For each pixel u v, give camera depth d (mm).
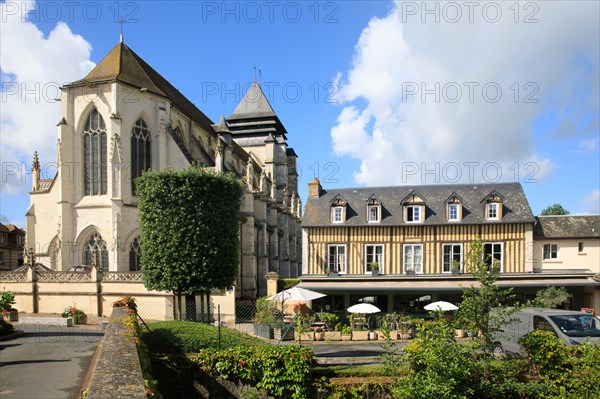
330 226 30812
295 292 22688
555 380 11594
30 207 32406
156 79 39156
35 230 32281
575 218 31312
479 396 11133
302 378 11852
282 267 52250
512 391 11344
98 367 6922
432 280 28359
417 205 30156
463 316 12438
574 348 11969
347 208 31656
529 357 12508
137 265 31219
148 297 26438
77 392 9992
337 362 15516
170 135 34062
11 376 11594
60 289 27688
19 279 28219
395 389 11164
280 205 54938
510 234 28969
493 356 12164
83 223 30750
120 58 33625
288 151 68312
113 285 27047
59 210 30766
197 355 12023
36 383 10828
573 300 28281
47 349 15859
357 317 26297
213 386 11773
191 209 23000
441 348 11188
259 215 43719
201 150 39219
